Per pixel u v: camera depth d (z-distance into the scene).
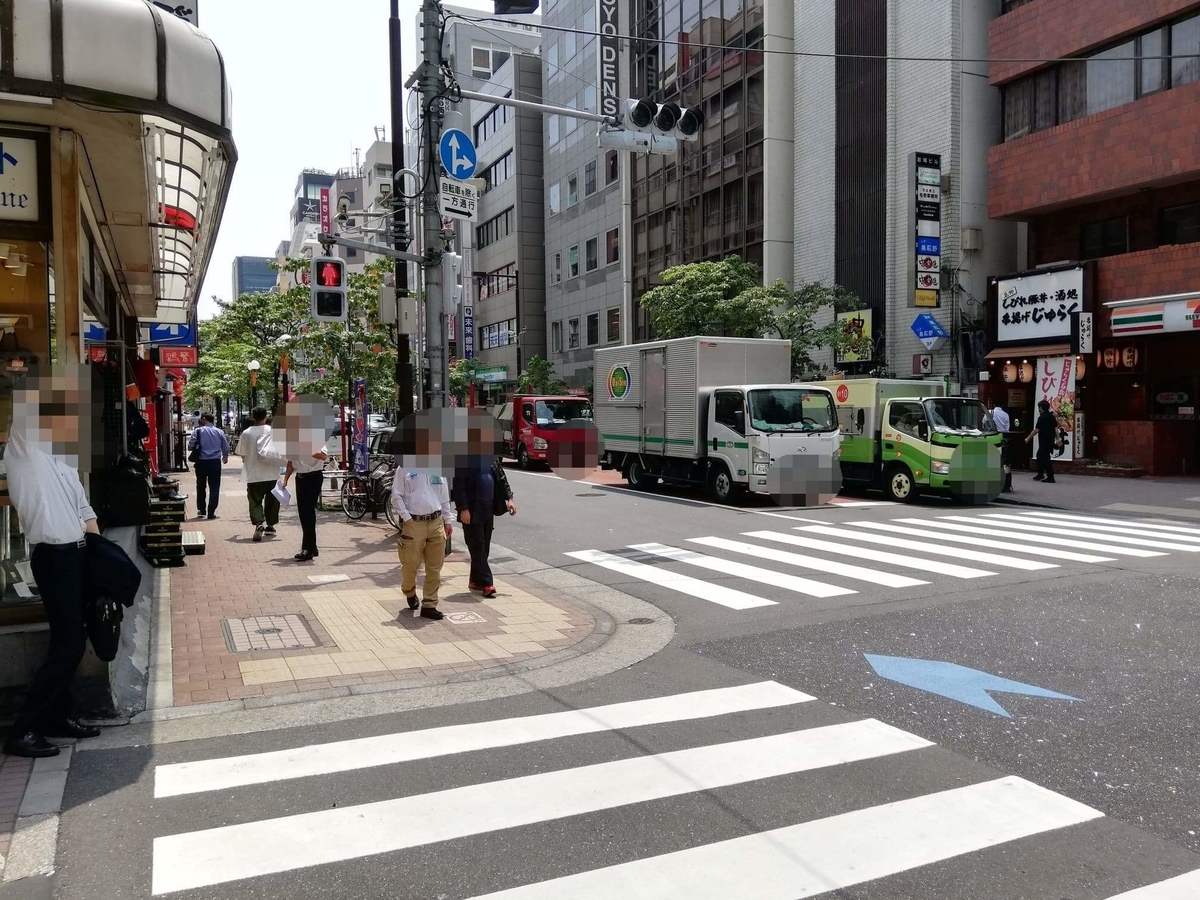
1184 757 4.59
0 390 5.64
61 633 4.70
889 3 25.00
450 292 12.04
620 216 39.97
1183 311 18.66
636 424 19.45
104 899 3.27
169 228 8.80
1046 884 3.36
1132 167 19.52
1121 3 19.61
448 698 5.68
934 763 4.54
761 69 29.72
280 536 12.57
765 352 17.78
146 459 12.48
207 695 5.68
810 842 3.69
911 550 11.24
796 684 5.93
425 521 7.77
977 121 23.62
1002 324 22.66
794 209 29.44
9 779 4.35
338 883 3.38
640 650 6.85
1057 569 9.83
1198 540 11.94
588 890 3.31
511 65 49.00
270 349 23.77
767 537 12.49
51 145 5.73
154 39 5.23
